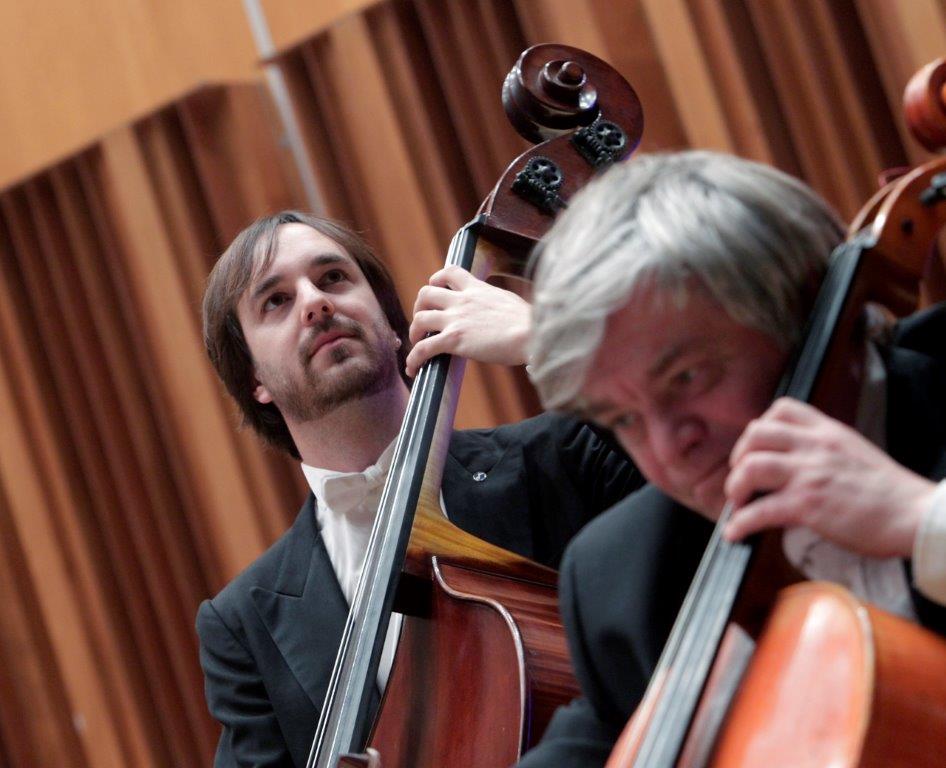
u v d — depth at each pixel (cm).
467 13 716
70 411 836
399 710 346
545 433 409
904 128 617
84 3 810
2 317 846
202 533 802
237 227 778
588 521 396
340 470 422
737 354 191
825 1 634
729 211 190
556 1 684
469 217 734
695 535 228
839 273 197
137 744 834
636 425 199
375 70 732
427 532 356
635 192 196
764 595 203
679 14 657
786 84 643
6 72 830
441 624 344
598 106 372
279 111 786
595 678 232
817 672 185
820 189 641
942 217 208
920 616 196
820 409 195
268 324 422
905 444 204
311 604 409
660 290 186
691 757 193
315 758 349
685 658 198
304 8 758
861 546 178
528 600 346
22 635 853
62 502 841
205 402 790
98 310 814
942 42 602
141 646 832
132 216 798
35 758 856
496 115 711
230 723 409
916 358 208
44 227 828
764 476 182
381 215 741
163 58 795
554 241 200
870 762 176
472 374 722
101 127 809
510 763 312
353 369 409
